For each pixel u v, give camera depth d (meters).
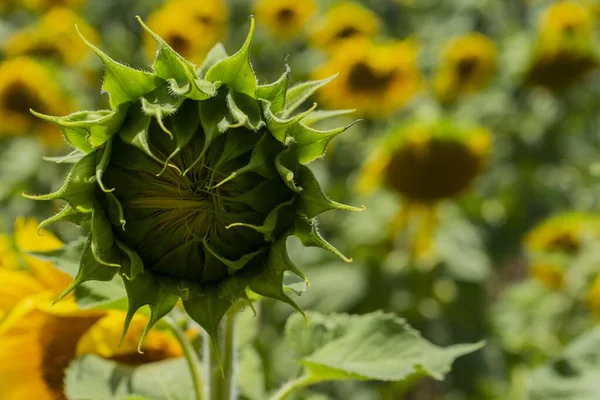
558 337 1.37
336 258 1.38
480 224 1.50
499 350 1.35
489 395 1.31
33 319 0.62
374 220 1.41
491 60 1.69
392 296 1.34
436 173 1.30
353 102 1.59
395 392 1.19
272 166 0.51
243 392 0.68
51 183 1.58
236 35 2.12
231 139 0.51
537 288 1.50
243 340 0.68
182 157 0.51
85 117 0.51
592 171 1.41
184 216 0.52
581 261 1.32
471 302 1.35
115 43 2.00
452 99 1.74
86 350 0.60
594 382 0.72
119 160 0.51
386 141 1.31
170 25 1.77
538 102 1.76
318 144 0.51
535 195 1.65
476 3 1.93
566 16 1.68
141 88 0.51
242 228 0.52
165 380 0.61
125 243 0.51
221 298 0.51
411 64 1.57
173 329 0.59
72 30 1.80
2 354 0.62
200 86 0.50
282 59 2.01
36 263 0.61
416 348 0.60
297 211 0.51
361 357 0.60
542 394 0.73
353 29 1.78
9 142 1.63
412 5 2.09
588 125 1.76
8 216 1.52
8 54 1.78
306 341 0.61
